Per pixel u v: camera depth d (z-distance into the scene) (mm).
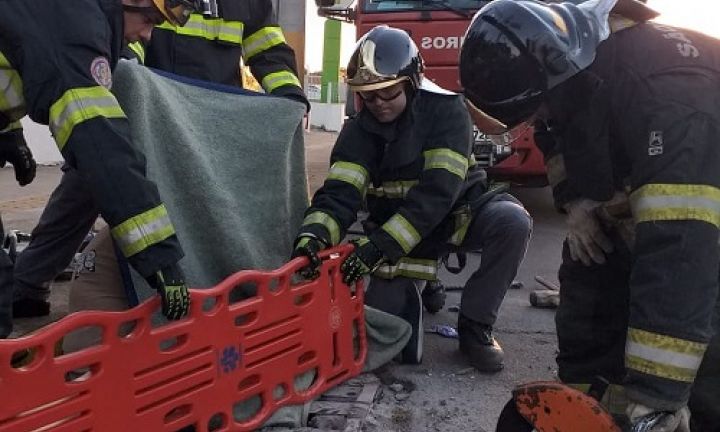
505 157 6691
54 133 1993
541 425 1700
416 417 2783
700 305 1411
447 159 2998
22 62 1943
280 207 2820
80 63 1966
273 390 2576
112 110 2023
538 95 1575
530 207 8516
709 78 1506
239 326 2408
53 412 1848
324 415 2705
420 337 3297
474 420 2777
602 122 1591
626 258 1902
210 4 3115
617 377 2006
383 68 2889
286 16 14172
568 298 2105
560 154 1877
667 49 1552
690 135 1438
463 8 7117
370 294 3328
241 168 2711
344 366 2947
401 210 2990
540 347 3633
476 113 1791
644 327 1439
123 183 1978
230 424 2395
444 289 4328
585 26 1604
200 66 3188
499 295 3215
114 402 2006
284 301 2592
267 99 2793
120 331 2379
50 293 4016
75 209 3379
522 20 1572
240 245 2611
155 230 2021
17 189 8156
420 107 3090
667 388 1426
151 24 2301
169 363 2166
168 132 2457
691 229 1408
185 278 2490
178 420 2207
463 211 3238
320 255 2771
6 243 3729
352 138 3146
